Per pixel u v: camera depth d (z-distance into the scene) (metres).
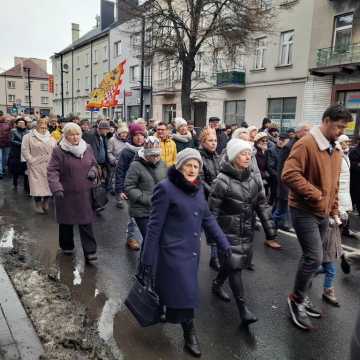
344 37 17.50
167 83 30.03
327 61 17.80
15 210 7.49
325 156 3.29
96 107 15.59
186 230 2.86
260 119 22.08
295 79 19.69
